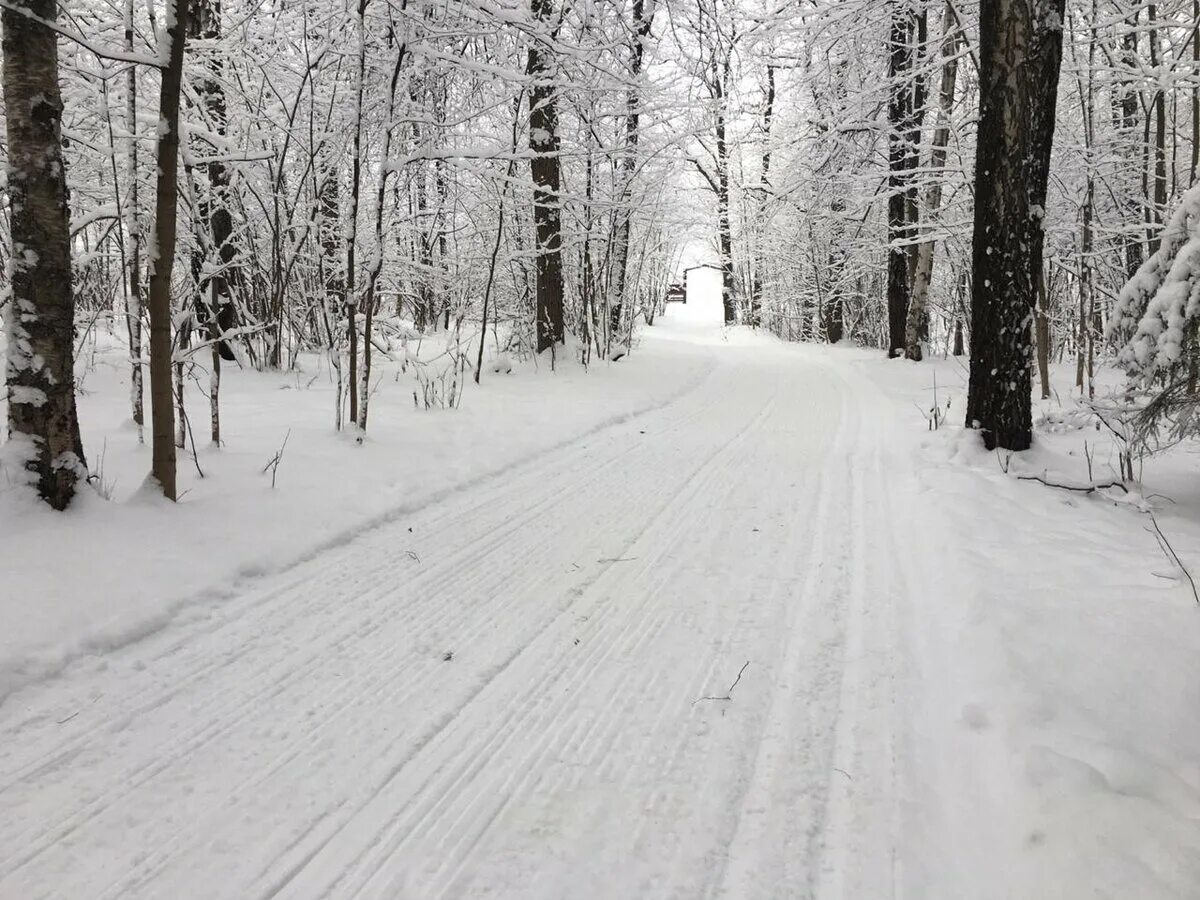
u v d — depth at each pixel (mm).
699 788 2732
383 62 7453
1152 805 2359
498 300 15391
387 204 11469
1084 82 10883
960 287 14984
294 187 11078
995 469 6727
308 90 9461
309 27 8164
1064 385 12438
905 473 6992
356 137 6863
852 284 26953
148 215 7051
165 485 5000
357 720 3115
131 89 5961
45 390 4449
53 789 2645
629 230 16375
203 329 7395
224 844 2430
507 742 2990
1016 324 6977
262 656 3600
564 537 5316
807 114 17469
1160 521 5363
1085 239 11188
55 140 4398
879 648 3730
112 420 7469
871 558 4918
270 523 5047
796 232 27609
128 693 3238
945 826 2527
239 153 6605
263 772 2777
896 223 17359
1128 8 10234
